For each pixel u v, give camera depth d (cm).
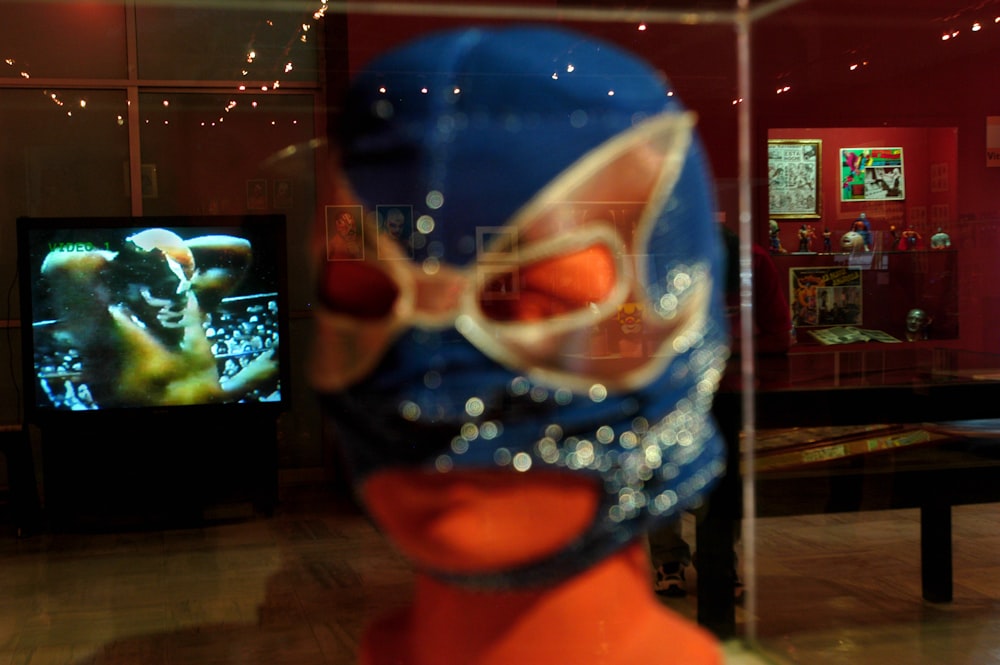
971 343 247
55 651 196
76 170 371
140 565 251
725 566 162
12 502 325
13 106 366
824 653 174
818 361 228
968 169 256
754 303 195
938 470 213
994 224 256
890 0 231
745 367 164
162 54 359
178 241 354
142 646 186
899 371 225
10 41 359
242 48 317
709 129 156
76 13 353
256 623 173
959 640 194
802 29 214
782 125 216
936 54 246
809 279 218
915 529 243
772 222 215
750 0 152
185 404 348
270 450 326
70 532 300
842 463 209
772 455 204
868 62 229
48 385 348
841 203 228
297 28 281
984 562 247
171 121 355
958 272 250
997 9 250
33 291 353
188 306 352
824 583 204
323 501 291
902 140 243
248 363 344
